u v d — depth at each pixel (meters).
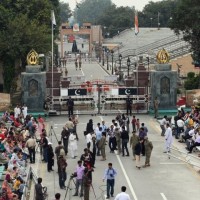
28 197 29.81
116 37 173.75
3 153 34.38
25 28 66.56
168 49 111.81
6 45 65.25
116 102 57.34
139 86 57.47
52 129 46.53
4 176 31.23
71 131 40.69
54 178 34.31
